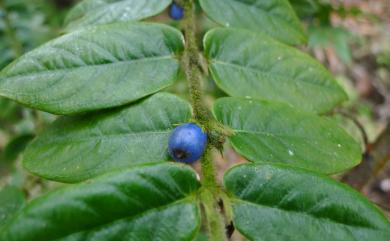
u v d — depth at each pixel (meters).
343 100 0.13
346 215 0.09
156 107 0.11
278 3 0.14
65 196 0.08
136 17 0.13
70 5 0.32
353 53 0.39
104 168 0.10
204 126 0.10
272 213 0.09
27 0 0.23
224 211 0.09
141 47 0.11
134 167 0.09
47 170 0.10
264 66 0.13
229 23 0.13
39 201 0.08
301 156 0.11
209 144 0.10
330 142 0.11
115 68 0.11
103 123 0.10
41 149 0.10
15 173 0.20
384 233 0.09
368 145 0.20
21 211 0.08
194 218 0.09
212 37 0.12
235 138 0.11
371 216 0.09
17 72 0.10
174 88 0.20
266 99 0.11
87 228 0.08
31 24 0.22
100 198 0.08
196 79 0.12
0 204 0.12
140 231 0.08
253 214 0.09
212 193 0.09
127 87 0.11
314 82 0.13
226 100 0.11
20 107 0.23
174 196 0.09
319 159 0.11
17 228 0.07
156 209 0.08
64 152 0.10
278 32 0.14
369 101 0.38
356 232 0.09
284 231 0.09
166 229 0.08
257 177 0.09
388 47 0.38
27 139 0.21
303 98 0.13
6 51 0.22
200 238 0.12
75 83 0.11
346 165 0.11
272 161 0.10
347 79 0.38
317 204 0.09
